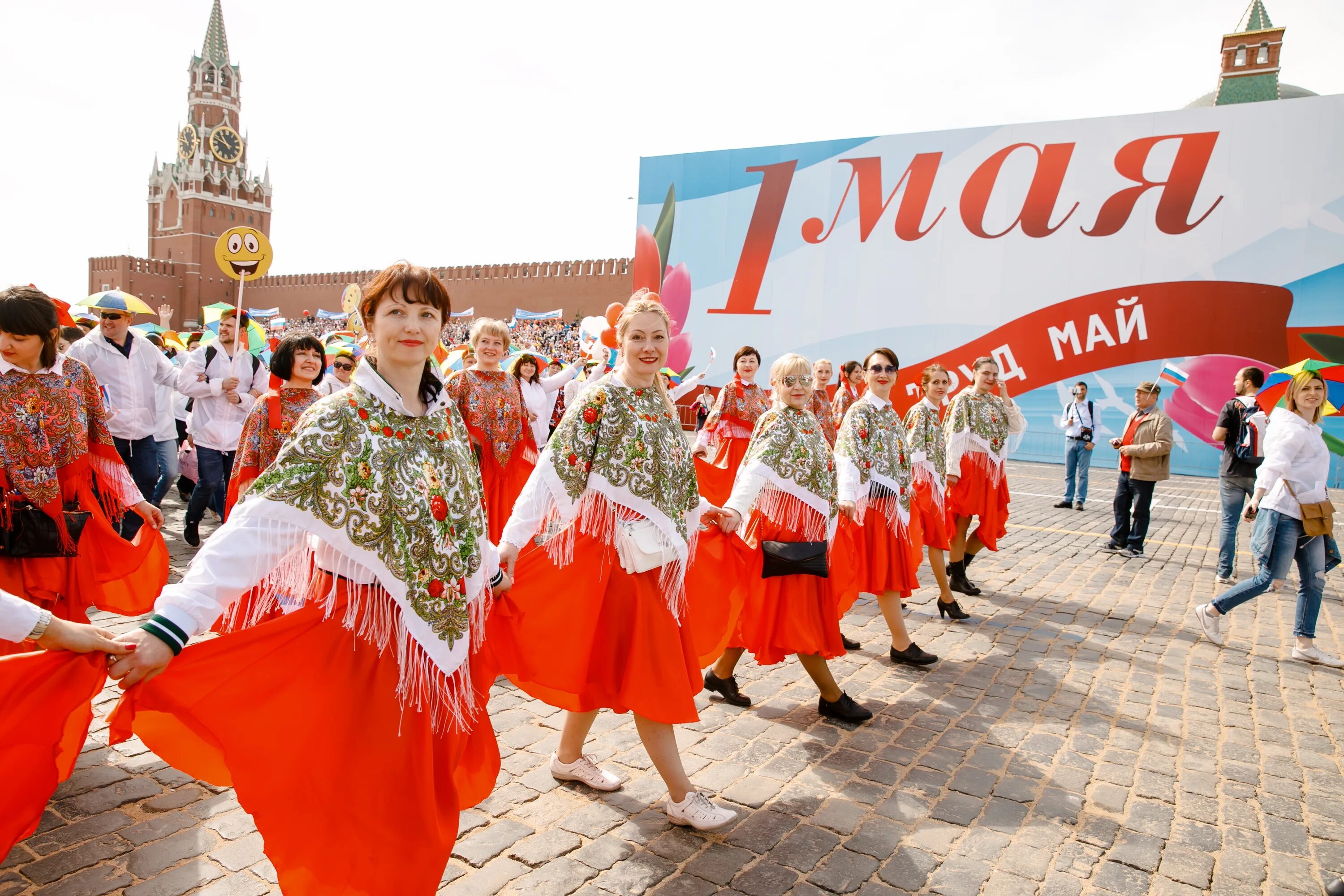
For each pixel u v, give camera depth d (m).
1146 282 17.67
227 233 7.11
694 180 21.97
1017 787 3.56
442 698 2.20
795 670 4.98
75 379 3.54
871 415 4.95
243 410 7.21
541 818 3.16
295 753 2.09
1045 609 6.51
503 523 6.46
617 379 3.11
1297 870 3.00
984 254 19.03
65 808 3.09
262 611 2.22
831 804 3.36
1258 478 5.62
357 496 2.05
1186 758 3.90
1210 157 17.08
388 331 2.11
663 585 3.06
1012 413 6.93
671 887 2.74
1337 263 16.25
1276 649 5.62
